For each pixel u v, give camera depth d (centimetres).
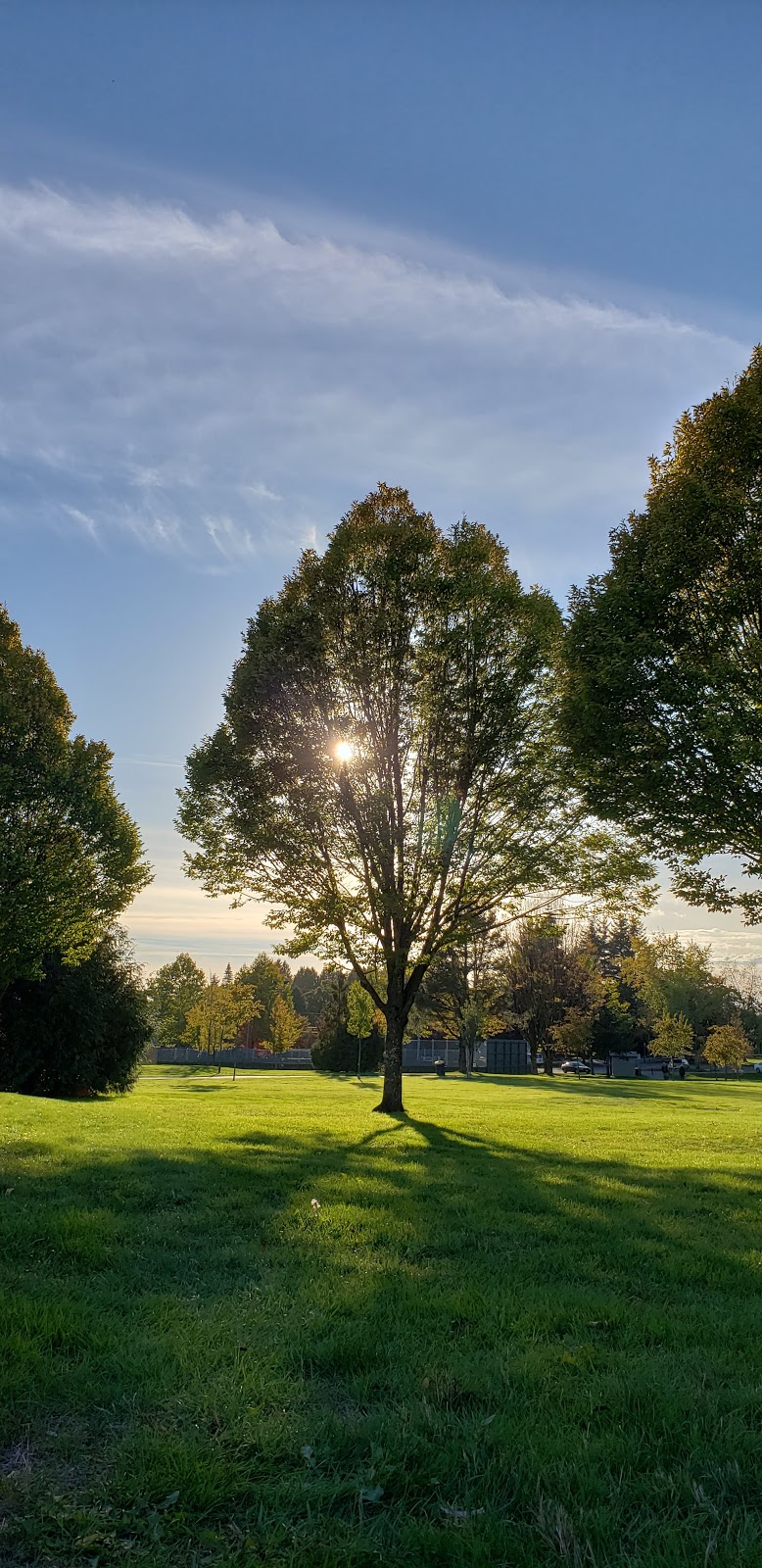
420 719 1912
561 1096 3347
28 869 2609
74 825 2739
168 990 9050
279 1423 361
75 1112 1655
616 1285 581
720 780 1423
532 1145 1399
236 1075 6131
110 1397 382
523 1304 518
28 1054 2914
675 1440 359
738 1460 346
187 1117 1650
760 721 1331
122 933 3294
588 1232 731
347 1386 405
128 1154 1025
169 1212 737
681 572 1487
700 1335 482
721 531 1455
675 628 1490
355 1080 4744
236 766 1986
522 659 1867
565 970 6200
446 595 1866
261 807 1933
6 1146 1062
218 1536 292
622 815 1578
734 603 1418
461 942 1975
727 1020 7806
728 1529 298
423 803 1948
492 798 1977
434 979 5956
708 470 1545
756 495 1514
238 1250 618
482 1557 281
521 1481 328
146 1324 467
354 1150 1231
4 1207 710
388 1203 801
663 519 1523
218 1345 437
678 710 1443
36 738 2781
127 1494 313
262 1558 281
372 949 2059
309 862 1964
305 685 1917
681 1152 1369
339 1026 5581
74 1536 290
